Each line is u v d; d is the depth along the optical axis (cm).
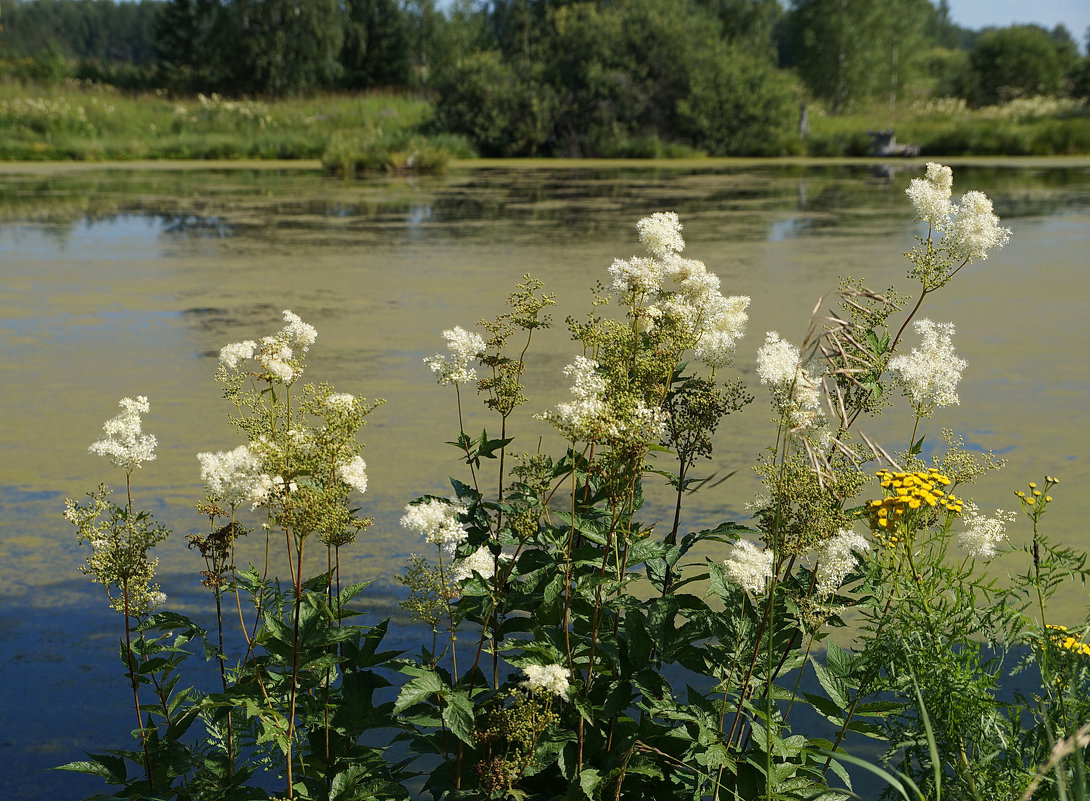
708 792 243
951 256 282
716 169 3262
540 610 254
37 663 352
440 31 6856
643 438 235
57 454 575
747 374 745
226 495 229
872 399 288
